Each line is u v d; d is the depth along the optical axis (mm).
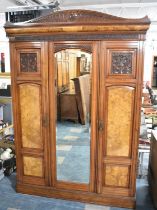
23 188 2969
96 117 2590
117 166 2637
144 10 5520
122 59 2428
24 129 2838
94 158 2672
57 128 2793
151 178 2951
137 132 2523
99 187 2715
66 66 2701
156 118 4332
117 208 2682
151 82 8250
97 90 2533
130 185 2643
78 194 2787
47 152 2807
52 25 2475
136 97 2463
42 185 2904
